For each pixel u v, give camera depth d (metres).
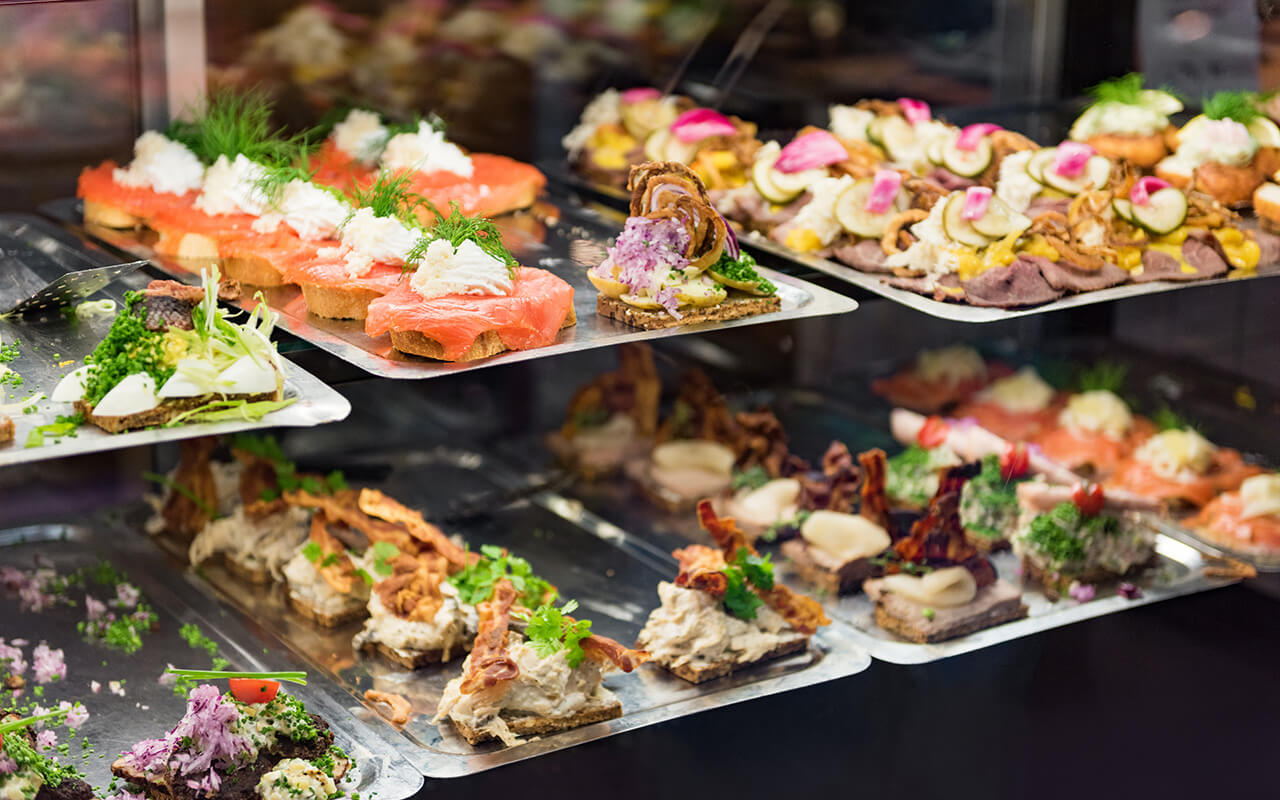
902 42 1.89
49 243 1.56
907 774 1.39
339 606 1.50
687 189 1.44
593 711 1.40
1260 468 1.73
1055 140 1.85
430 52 1.76
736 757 1.38
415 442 1.82
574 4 1.80
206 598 1.54
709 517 1.48
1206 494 1.70
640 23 1.83
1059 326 1.92
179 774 1.30
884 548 1.58
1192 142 1.73
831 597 1.56
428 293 1.38
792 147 1.69
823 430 1.83
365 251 1.45
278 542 1.56
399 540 1.52
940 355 1.93
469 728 1.37
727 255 1.47
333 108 1.73
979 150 1.72
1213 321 1.81
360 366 1.35
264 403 1.30
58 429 1.28
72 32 1.62
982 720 1.44
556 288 1.41
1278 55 1.76
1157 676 1.50
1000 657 1.50
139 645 1.47
